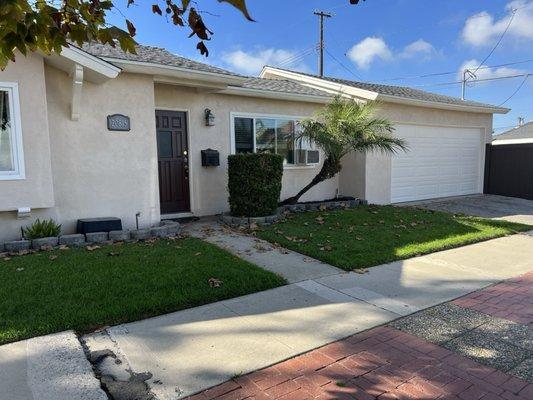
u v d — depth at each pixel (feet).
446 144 45.93
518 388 9.70
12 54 8.00
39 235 20.84
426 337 12.37
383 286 16.98
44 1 7.66
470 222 30.78
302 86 40.70
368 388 9.61
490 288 17.03
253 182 27.48
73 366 10.34
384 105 38.65
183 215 29.96
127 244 21.54
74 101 21.66
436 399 9.19
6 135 20.39
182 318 13.46
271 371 10.36
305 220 28.58
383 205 37.35
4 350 11.07
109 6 8.05
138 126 24.48
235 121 32.40
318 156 37.19
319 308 14.51
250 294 15.79
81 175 22.93
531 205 41.68
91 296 14.39
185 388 9.59
